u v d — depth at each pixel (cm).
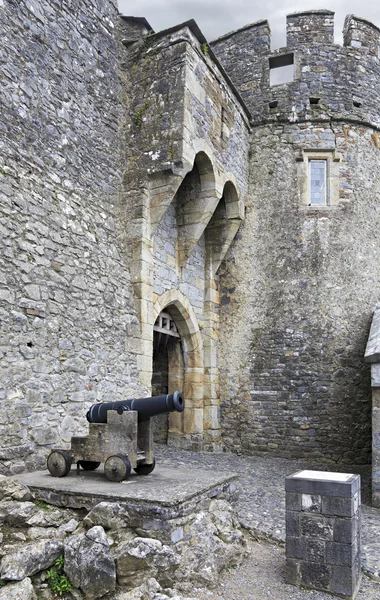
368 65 987
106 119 685
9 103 519
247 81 1001
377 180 953
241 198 925
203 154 766
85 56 653
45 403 518
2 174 498
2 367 473
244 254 945
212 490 429
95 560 334
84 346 584
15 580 316
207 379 903
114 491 390
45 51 580
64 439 535
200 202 813
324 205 929
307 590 356
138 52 740
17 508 376
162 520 358
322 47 975
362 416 845
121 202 704
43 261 538
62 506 396
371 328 785
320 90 961
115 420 445
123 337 654
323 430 852
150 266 711
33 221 531
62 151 592
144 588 328
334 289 891
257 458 854
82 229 608
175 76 707
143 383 678
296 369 879
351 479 366
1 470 457
